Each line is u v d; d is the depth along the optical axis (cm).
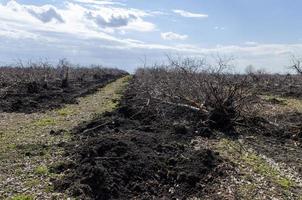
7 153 1677
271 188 1358
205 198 1268
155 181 1345
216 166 1495
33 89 3706
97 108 2980
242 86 2231
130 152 1496
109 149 1521
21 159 1584
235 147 1850
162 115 2344
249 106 2391
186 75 2488
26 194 1235
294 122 2384
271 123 2269
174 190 1312
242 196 1280
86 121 2297
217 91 2234
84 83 5188
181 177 1366
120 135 1770
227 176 1430
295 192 1345
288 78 4994
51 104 3072
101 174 1298
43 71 5119
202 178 1389
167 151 1631
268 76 5266
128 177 1341
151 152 1570
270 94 3962
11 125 2277
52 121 2405
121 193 1256
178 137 1925
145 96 2689
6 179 1362
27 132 2092
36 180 1351
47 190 1268
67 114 2688
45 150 1709
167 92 2544
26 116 2589
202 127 2073
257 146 1905
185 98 2405
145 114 2342
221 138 1992
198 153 1579
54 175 1395
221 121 2173
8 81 4128
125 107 2445
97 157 1445
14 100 3134
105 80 6266
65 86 4491
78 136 1938
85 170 1351
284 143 1991
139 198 1245
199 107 2308
